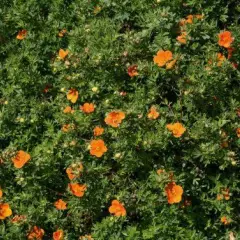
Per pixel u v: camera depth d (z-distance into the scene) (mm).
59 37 1629
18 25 1650
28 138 1508
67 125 1457
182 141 1420
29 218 1388
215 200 1424
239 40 1460
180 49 1484
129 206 1396
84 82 1496
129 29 1592
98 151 1384
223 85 1439
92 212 1422
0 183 1453
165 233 1390
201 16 1498
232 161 1393
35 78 1554
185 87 1440
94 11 1606
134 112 1398
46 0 1682
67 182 1451
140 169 1436
